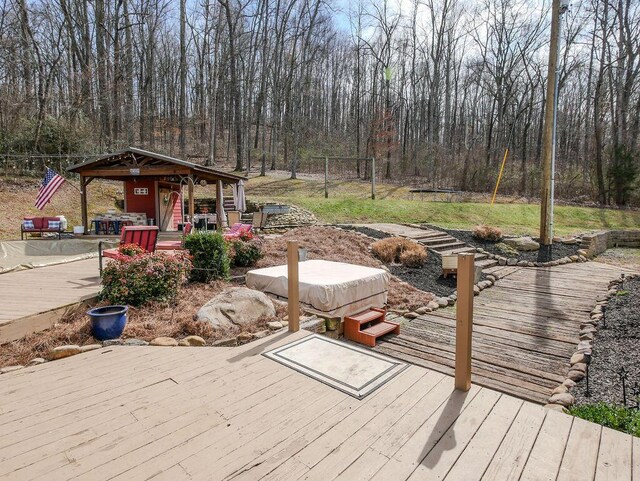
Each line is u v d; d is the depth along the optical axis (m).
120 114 20.77
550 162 10.62
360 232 11.12
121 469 1.99
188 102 33.97
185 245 6.42
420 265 8.83
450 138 28.88
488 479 1.96
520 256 10.28
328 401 2.71
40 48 19.00
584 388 3.70
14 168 15.02
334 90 35.75
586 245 10.99
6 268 6.90
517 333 5.24
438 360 4.40
